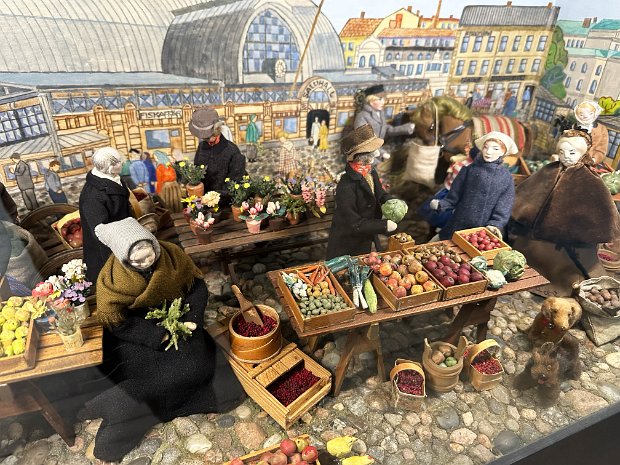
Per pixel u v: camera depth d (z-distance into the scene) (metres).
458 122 3.07
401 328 2.65
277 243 3.23
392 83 2.95
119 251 1.79
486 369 2.35
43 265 2.04
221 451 2.00
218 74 2.46
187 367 2.04
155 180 2.65
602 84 2.79
